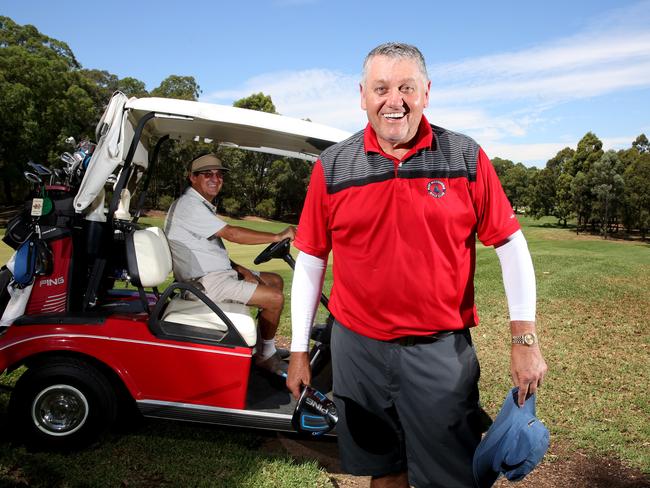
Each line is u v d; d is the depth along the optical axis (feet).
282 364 10.61
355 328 5.37
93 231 9.54
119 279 10.50
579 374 14.96
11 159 97.14
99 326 8.97
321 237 5.66
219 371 8.98
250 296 10.18
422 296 5.05
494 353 16.94
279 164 153.07
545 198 211.00
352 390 5.47
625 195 149.69
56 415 9.02
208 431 10.18
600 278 36.35
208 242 10.49
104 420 9.10
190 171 10.80
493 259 44.60
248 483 8.26
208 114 9.43
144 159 11.15
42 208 9.26
